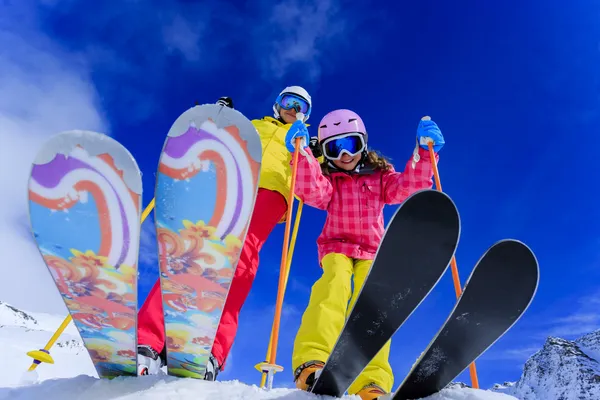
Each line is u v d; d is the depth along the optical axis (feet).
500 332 7.11
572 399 317.01
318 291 9.84
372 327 6.75
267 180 12.74
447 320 6.89
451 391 7.23
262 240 11.89
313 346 8.48
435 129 11.75
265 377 9.28
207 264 6.86
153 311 8.94
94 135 6.30
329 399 7.13
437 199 6.72
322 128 13.37
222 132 6.68
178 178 6.70
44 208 6.33
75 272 6.56
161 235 6.89
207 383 7.39
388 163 13.04
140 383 7.26
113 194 6.36
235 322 9.98
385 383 8.73
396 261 6.83
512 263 7.09
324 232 12.15
